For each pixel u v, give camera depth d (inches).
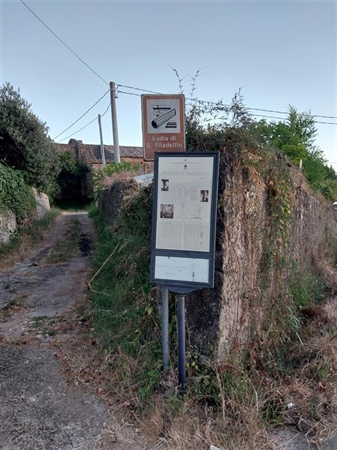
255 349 125.1
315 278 228.2
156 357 114.2
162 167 100.5
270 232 140.5
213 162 96.5
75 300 199.6
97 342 137.2
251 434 88.9
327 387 111.4
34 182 520.7
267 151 131.6
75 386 113.1
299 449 87.0
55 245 382.3
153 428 91.3
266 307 137.7
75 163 1094.4
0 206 341.7
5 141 452.1
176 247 98.1
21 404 103.2
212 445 85.7
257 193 126.2
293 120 729.0
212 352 107.7
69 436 90.0
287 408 100.7
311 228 251.3
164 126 108.1
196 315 110.7
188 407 96.7
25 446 86.1
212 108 116.7
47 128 529.7
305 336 146.6
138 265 133.9
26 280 244.1
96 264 237.1
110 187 300.7
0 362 128.2
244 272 121.3
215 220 95.9
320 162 670.5
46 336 151.6
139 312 126.8
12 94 459.5
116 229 179.8
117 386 110.3
